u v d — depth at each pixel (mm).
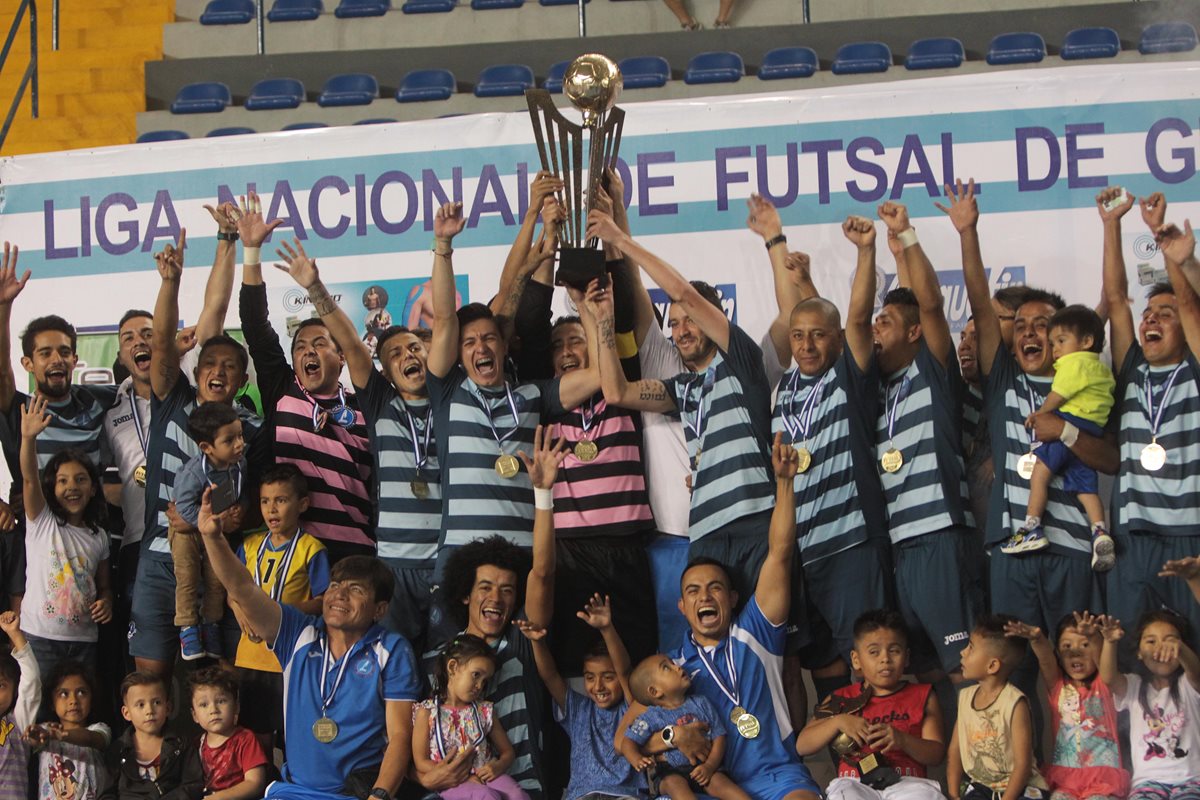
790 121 8273
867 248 7297
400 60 13023
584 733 7004
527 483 7359
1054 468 7129
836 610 7254
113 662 7949
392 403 7570
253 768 7035
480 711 6816
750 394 7438
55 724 7305
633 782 6859
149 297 8625
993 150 8141
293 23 13703
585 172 8383
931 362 7328
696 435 7488
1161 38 11789
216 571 6762
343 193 8516
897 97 8211
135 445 8172
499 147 8438
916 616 7184
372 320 8445
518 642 7098
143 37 13625
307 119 12227
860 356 7324
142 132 12359
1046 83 8133
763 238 8078
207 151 8625
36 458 7629
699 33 12719
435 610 7219
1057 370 7184
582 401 7500
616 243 7488
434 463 7523
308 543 7363
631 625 7320
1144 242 8023
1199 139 8023
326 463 7645
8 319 8078
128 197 8656
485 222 8414
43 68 13266
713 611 6992
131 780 7133
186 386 7863
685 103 8328
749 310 8195
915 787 6523
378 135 8516
